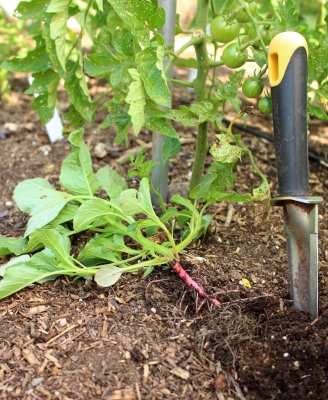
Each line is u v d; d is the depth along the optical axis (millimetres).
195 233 405
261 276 416
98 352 344
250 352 342
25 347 347
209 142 632
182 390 323
